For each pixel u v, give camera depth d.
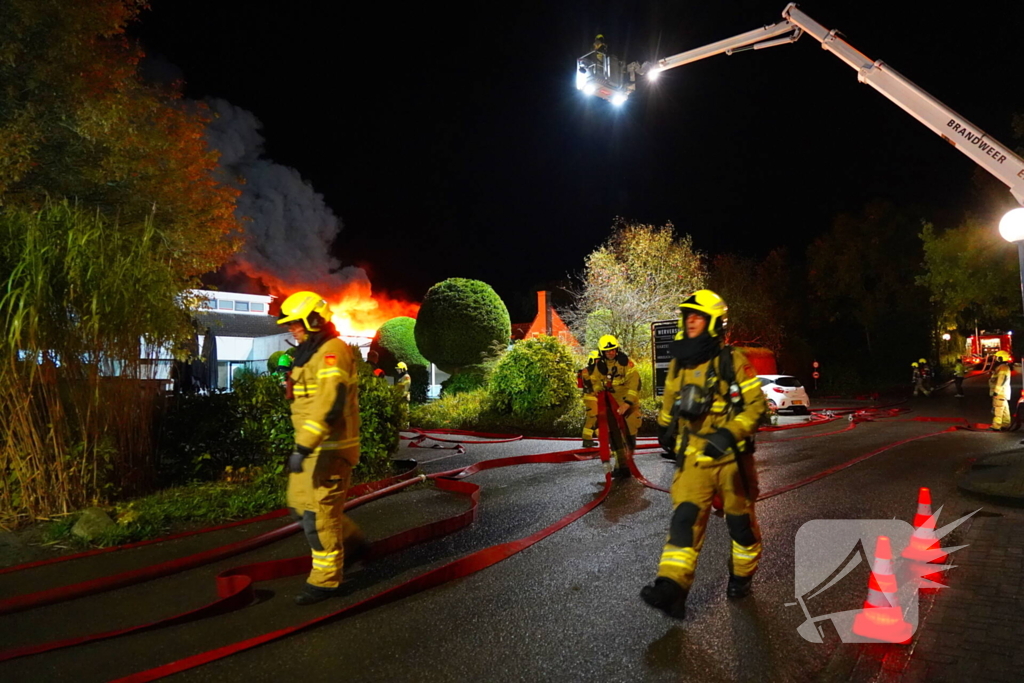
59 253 6.76
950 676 3.47
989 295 19.36
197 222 12.73
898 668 3.58
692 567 4.02
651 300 22.25
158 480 7.93
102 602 4.86
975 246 18.94
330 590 4.69
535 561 5.57
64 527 6.21
